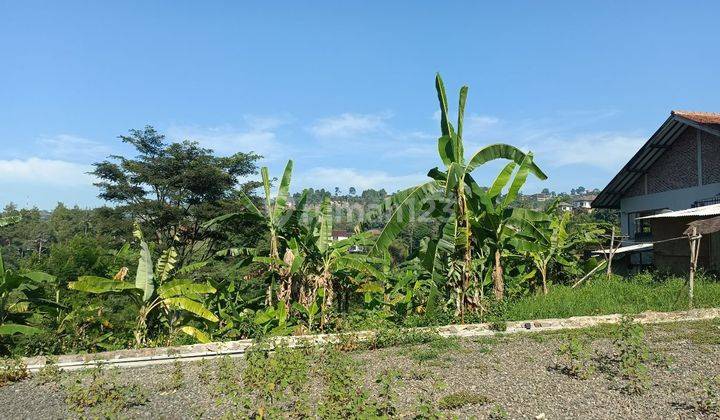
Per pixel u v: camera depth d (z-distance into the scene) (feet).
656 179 81.05
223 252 44.62
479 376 23.71
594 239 59.93
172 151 103.81
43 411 21.99
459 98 39.93
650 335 30.89
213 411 20.83
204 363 30.60
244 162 111.45
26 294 39.63
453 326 36.06
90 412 21.33
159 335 38.73
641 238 81.20
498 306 40.78
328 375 24.22
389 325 37.06
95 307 39.24
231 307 42.32
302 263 41.78
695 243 42.68
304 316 41.09
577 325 36.27
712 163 70.54
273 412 18.57
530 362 25.84
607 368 23.73
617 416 17.74
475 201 41.78
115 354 32.65
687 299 41.11
